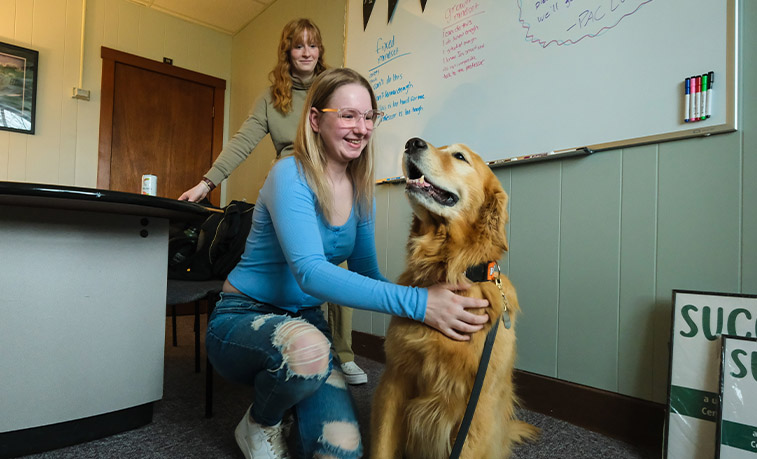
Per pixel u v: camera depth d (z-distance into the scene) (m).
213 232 2.02
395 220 2.54
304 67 2.10
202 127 4.52
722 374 1.21
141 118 4.15
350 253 1.31
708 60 1.36
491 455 1.08
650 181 1.50
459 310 1.01
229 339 1.08
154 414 1.63
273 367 0.98
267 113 2.16
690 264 1.41
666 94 1.45
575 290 1.70
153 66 4.18
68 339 1.34
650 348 1.48
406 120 2.46
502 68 1.97
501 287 1.15
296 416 1.11
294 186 1.06
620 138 1.56
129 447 1.35
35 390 1.29
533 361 1.82
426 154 1.20
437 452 1.14
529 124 1.85
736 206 1.31
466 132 2.12
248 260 1.22
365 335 2.63
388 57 2.59
